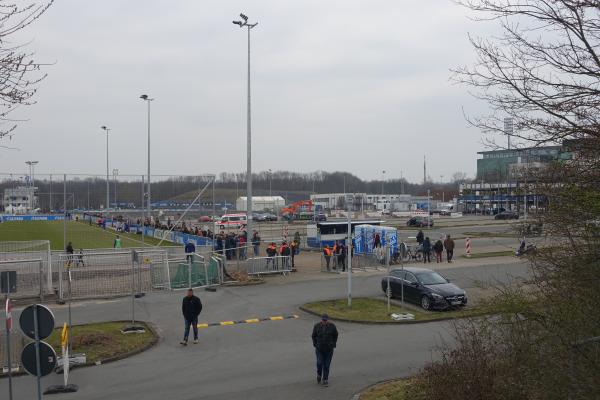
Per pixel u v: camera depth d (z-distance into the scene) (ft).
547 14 20.42
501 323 28.86
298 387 38.40
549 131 21.47
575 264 22.12
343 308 65.51
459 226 206.28
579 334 21.56
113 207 152.76
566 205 21.95
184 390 38.19
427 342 50.11
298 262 111.65
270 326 58.03
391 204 374.84
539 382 23.70
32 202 156.66
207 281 83.66
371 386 37.86
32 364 30.14
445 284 66.54
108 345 49.80
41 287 72.38
